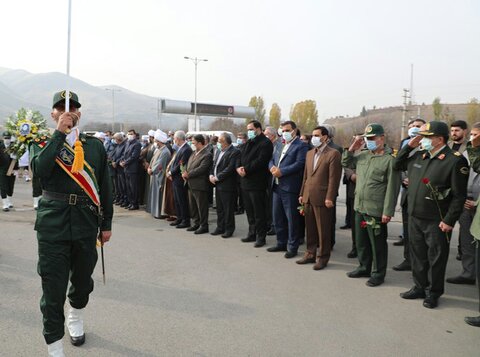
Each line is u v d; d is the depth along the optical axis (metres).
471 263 4.84
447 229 3.88
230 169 6.64
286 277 4.90
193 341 3.27
